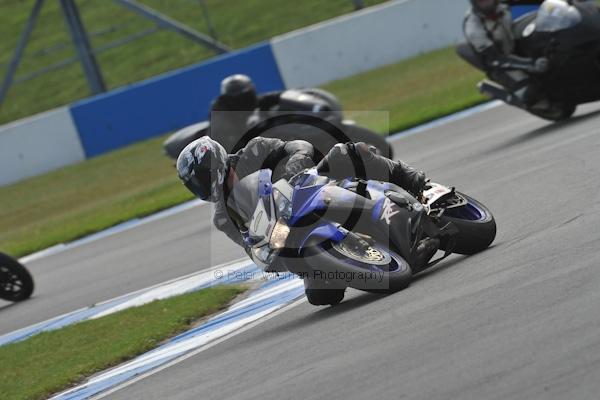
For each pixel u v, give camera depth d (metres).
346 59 84.00
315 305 24.31
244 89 42.06
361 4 90.25
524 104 42.38
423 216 23.28
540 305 17.53
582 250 20.50
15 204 74.88
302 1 109.69
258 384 18.75
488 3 42.56
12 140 82.31
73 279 43.34
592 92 41.41
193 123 82.88
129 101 83.00
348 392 16.25
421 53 84.50
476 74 70.81
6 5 137.50
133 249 46.28
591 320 15.88
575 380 13.91
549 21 40.81
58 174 80.81
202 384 20.52
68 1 86.44
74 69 113.19
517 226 26.06
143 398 21.20
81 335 31.48
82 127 82.94
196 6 118.00
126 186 69.75
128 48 114.38
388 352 17.75
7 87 88.38
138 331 29.36
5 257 41.09
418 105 65.38
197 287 33.22
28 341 32.88
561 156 34.25
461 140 48.44
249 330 24.92
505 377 14.75
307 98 43.34
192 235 45.03
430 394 14.98
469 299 19.52
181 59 107.81
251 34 106.38
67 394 24.70
